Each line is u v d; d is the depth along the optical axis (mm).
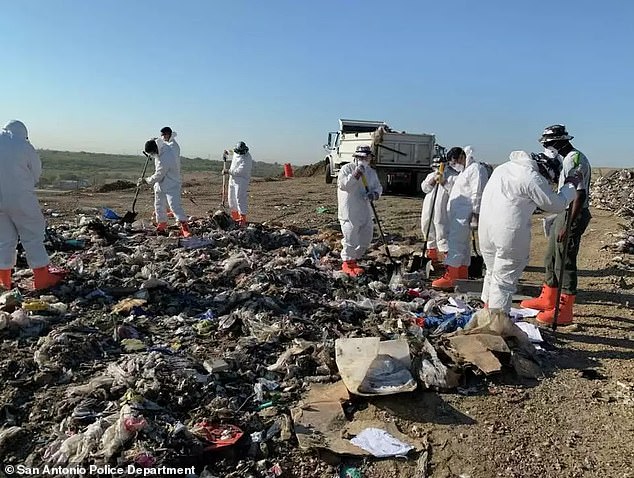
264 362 5461
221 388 4840
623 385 5305
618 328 6816
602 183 20547
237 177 13227
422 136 20484
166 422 4254
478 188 8414
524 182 5949
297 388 4992
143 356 5188
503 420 4688
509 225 6062
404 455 4164
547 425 4656
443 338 5902
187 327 6195
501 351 5512
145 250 9852
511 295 6312
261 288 7461
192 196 21734
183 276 8125
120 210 16078
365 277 8562
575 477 4047
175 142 11359
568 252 6773
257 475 3928
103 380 4711
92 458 3783
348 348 5293
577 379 5430
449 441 4383
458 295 8008
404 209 17266
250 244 10945
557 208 5969
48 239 9875
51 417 4305
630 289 8469
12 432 4051
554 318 6594
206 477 3816
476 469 4105
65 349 5207
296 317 6457
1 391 4582
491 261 6523
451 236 8586
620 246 10805
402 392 4828
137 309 6648
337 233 12234
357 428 4441
